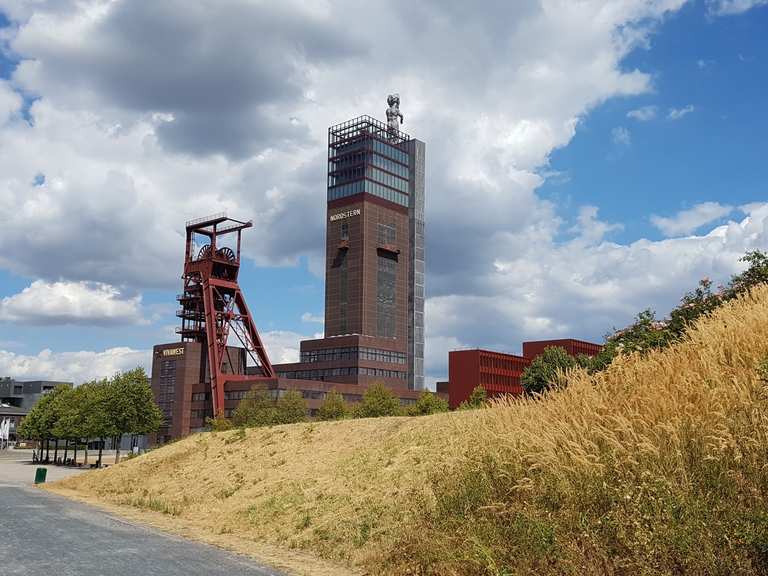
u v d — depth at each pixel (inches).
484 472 557.0
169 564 513.0
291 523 771.4
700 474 385.7
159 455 1509.6
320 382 5477.4
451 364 5231.3
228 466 1218.6
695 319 780.6
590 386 565.9
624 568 370.3
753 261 836.0
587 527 402.0
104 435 3216.0
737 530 335.0
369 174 7731.3
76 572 454.0
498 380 5211.6
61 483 1651.1
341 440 1125.7
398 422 1110.4
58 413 3855.8
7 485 1665.8
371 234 7613.2
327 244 7829.7
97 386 3686.0
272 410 4136.3
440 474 653.3
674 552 349.7
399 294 7864.2
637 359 591.2
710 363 474.6
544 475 484.7
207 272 6043.3
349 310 7465.6
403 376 6815.9
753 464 370.3
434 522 547.8
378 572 518.3
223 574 488.1
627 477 417.4
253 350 6117.1
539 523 425.1
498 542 442.0
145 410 3275.1
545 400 605.6
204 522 884.6
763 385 411.2
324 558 610.5
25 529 686.5
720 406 409.7
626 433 440.5
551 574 394.0
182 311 6220.5
